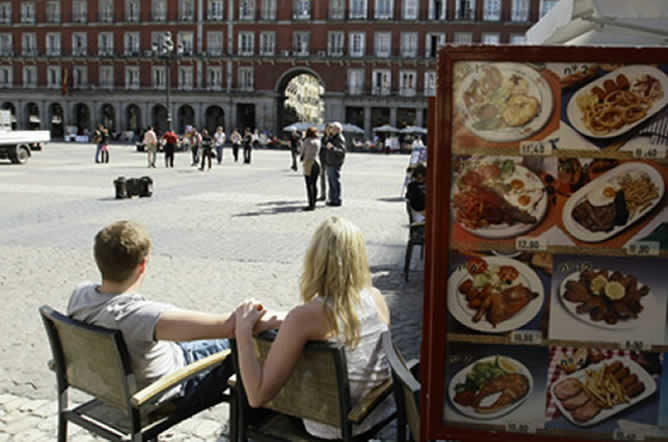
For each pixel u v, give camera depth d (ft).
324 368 8.12
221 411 13.28
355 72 183.73
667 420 6.88
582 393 6.90
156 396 9.44
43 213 40.19
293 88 255.50
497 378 6.96
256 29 188.85
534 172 6.67
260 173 77.77
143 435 9.24
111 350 8.84
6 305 20.42
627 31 13.34
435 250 6.84
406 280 23.76
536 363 6.91
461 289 6.87
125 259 9.14
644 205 6.61
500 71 6.57
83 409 10.00
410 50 180.55
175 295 21.72
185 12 193.36
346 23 182.91
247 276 24.44
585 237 6.69
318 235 8.30
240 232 34.09
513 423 7.01
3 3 207.00
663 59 6.37
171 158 86.07
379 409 8.95
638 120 6.51
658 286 6.69
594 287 6.75
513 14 174.40
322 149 45.01
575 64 6.49
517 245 6.77
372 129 188.96
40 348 16.72
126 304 9.13
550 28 13.65
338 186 45.34
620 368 6.84
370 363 8.54
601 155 6.58
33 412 13.14
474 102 6.63
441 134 6.70
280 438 8.86
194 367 9.36
